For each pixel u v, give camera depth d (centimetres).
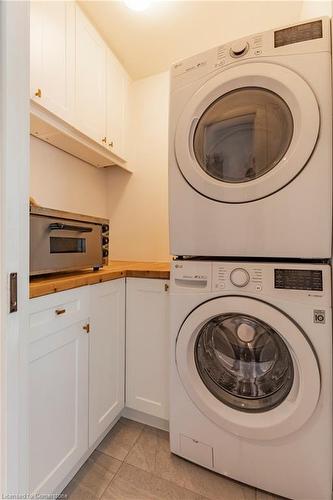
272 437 90
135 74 200
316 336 85
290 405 89
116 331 127
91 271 125
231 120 103
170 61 185
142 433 128
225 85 96
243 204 95
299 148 85
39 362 81
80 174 188
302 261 92
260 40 92
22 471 55
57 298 89
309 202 86
